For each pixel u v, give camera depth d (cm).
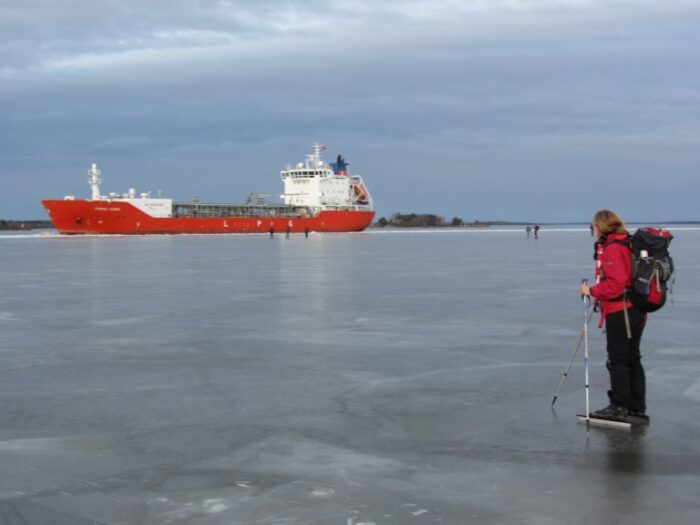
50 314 1470
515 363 931
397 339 1127
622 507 457
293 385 808
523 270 2784
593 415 655
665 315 1378
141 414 688
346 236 9400
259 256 3994
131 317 1415
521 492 483
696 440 593
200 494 485
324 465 541
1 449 583
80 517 450
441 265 3130
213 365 927
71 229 9219
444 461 548
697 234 9869
